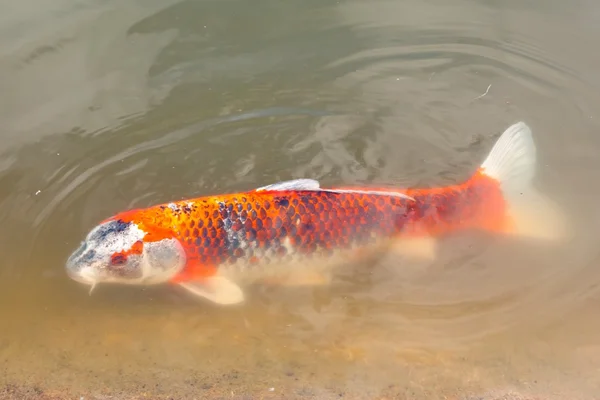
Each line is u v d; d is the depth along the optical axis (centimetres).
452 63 144
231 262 118
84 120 136
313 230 118
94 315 118
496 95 140
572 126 136
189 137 134
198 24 149
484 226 123
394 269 121
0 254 122
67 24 148
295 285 120
